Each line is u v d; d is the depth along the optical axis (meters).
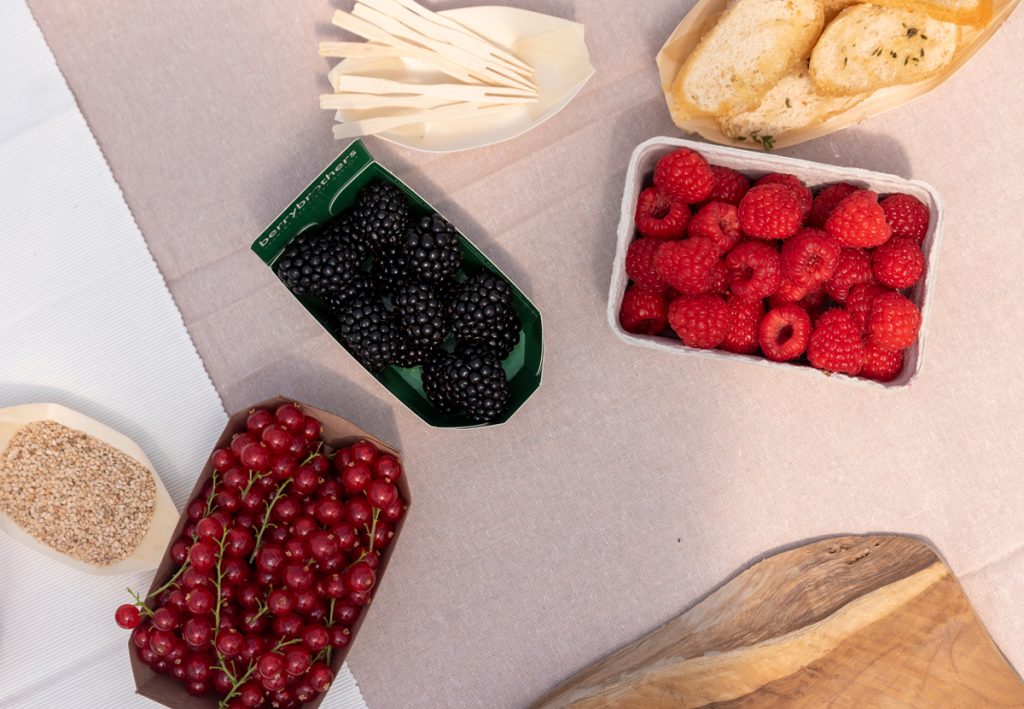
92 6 0.74
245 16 0.75
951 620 0.75
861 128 0.75
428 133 0.74
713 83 0.71
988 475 0.76
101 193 0.75
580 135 0.76
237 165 0.76
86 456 0.75
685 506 0.77
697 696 0.75
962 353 0.76
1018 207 0.75
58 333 0.76
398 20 0.72
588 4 0.75
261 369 0.76
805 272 0.67
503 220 0.76
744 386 0.76
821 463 0.76
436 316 0.70
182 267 0.76
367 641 0.76
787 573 0.76
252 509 0.69
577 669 0.77
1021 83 0.74
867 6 0.68
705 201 0.71
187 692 0.69
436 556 0.77
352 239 0.71
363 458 0.70
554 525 0.77
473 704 0.77
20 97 0.75
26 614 0.75
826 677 0.75
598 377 0.76
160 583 0.70
